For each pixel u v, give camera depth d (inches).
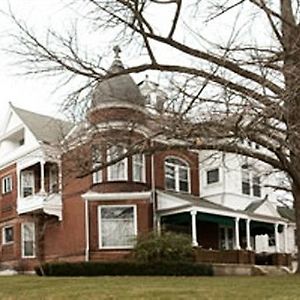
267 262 1307.8
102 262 930.7
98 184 1224.2
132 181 1224.8
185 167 1338.6
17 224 1422.2
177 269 939.3
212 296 444.8
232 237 1397.6
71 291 515.2
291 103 474.3
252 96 491.5
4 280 735.7
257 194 1433.3
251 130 501.7
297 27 546.9
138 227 1209.4
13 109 1464.1
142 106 605.3
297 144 502.6
